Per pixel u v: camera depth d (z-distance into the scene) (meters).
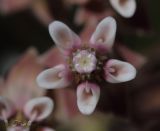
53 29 0.09
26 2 0.11
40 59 0.10
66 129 0.10
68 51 0.09
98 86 0.09
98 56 0.09
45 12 0.11
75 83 0.09
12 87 0.10
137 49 0.12
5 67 0.12
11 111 0.09
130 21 0.10
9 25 0.12
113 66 0.09
